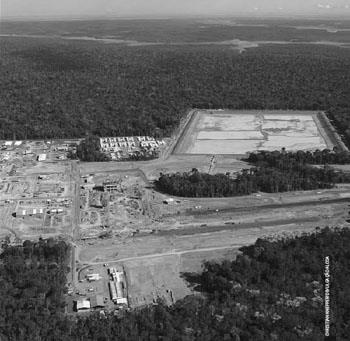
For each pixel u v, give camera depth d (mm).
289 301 188750
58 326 177375
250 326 174625
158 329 174625
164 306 187750
